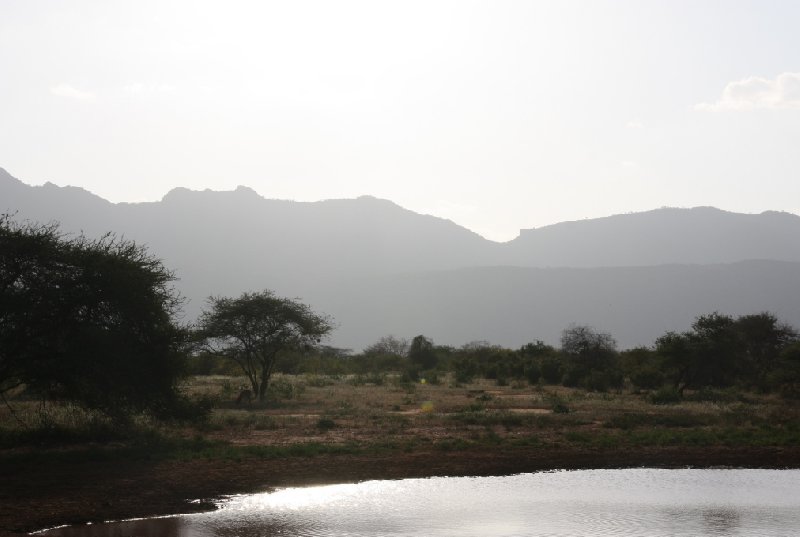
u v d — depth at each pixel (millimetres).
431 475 21609
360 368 92688
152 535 15203
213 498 18391
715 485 20766
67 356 22219
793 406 42219
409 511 17469
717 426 31500
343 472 21562
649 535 15539
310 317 44281
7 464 20938
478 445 26125
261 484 19859
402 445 25688
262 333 42781
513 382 66062
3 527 15539
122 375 22703
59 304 22031
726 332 53312
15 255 21875
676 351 52156
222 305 43406
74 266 22500
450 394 50250
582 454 25016
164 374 23625
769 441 27406
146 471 20672
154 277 23766
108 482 19344
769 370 62875
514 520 16656
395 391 52125
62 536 15078
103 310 22781
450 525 16203
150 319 23422
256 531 15594
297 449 24109
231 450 23672
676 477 21844
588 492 19719
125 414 24219
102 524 16016
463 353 108500
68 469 20656
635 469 23016
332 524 16219
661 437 27781
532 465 23266
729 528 16141
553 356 77750
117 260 23062
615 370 64500
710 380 53531
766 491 20000
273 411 36406
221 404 40031
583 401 43469
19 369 22453
